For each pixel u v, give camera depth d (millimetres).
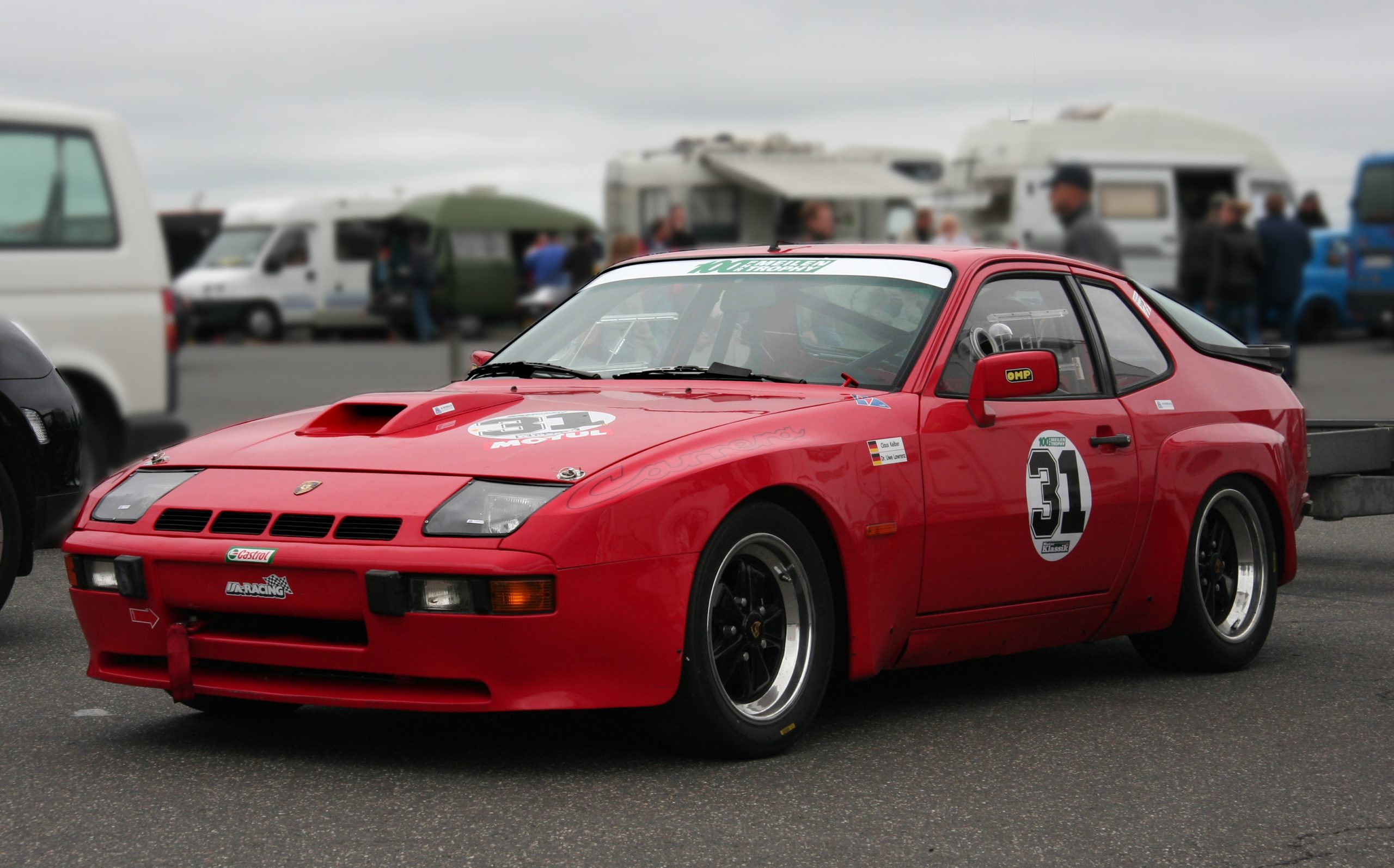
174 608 4090
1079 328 5273
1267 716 4781
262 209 31828
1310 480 6812
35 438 5930
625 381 4859
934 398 4645
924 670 5445
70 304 8875
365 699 3904
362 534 3865
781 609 4254
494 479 3926
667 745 4125
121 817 3684
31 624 6031
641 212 29359
